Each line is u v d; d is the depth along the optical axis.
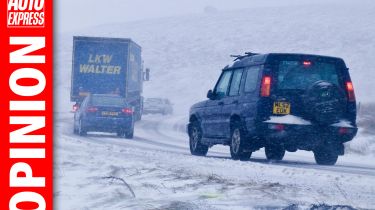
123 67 41.91
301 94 16.34
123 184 10.73
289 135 16.12
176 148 25.20
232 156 17.33
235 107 17.25
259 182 10.88
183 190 10.02
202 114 19.62
